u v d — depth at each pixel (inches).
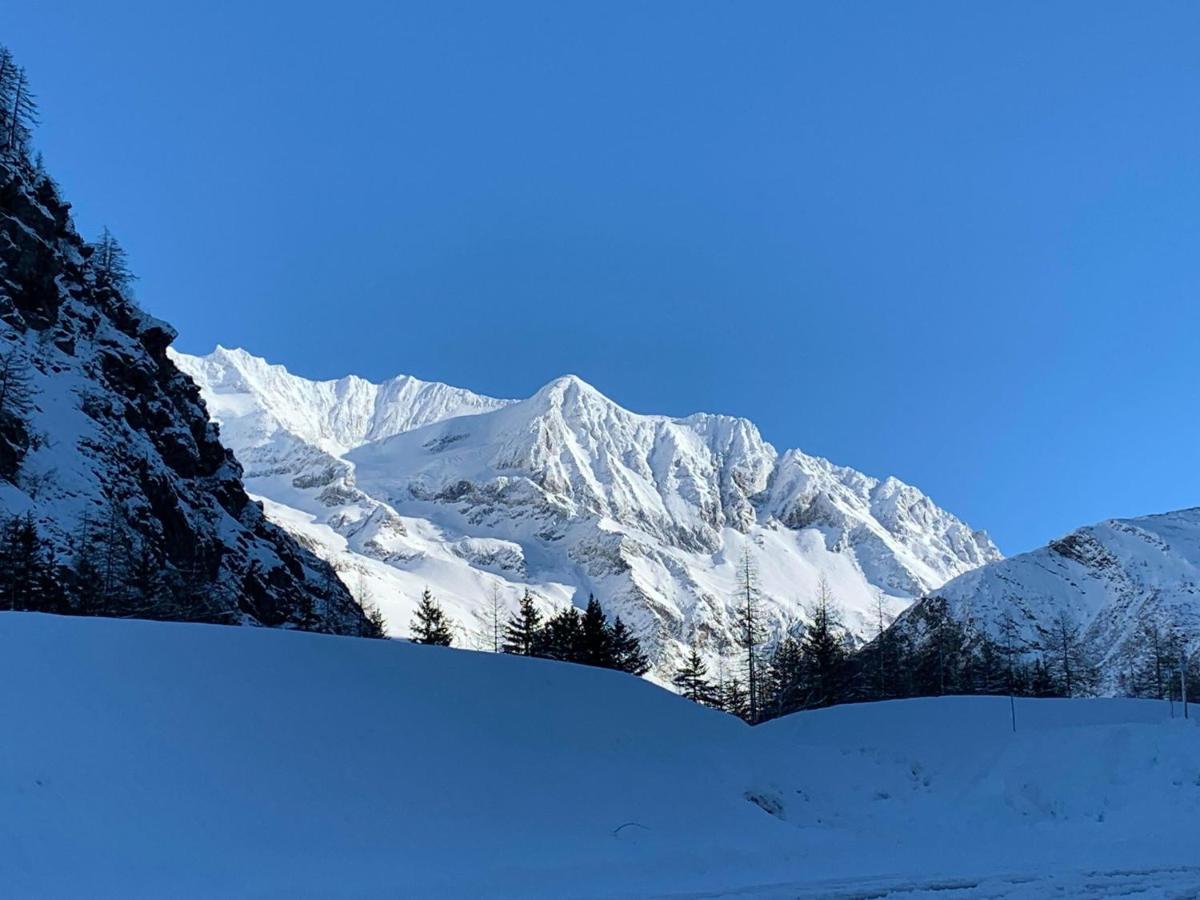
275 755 713.0
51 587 2394.2
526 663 1085.8
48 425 3041.3
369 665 924.6
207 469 4261.8
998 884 647.1
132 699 701.9
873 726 1405.0
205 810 620.1
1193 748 1069.1
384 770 754.8
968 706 1520.7
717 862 714.8
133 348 4072.3
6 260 3467.0
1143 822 946.1
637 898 571.5
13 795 558.3
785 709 3425.2
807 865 724.7
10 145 3981.3
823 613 4586.6
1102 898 607.8
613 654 3280.0
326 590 4456.2
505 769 831.7
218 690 761.6
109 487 3051.2
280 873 577.6
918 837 906.7
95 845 548.4
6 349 3129.9
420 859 645.9
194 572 3218.5
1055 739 1176.8
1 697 638.5
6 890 489.1
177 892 525.0
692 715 1139.9
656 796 880.3
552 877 628.1
